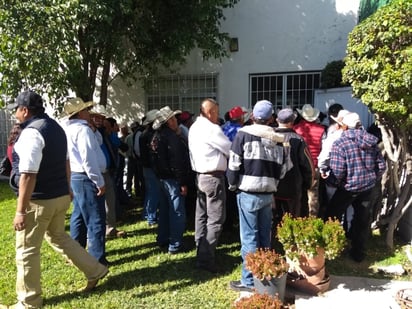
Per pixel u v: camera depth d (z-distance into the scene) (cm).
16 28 480
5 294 356
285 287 347
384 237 471
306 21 820
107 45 668
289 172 399
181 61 783
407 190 433
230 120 488
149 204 555
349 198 404
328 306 327
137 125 694
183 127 530
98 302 342
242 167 351
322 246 345
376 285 364
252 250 358
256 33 848
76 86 660
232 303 336
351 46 421
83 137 365
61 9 495
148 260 433
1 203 697
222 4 747
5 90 497
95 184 373
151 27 710
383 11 387
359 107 669
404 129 412
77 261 353
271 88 859
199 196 414
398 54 379
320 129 473
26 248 323
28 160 299
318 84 830
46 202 320
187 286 371
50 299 350
